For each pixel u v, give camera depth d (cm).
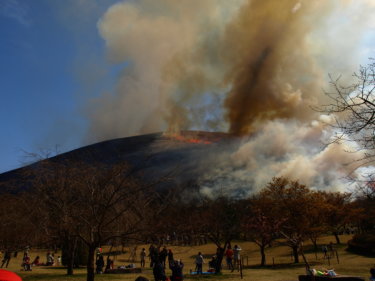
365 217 4297
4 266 2919
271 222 3180
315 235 3581
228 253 2558
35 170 1956
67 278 1914
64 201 1709
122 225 1547
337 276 1354
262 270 2503
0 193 2100
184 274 2208
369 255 3272
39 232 1689
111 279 1864
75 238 2103
